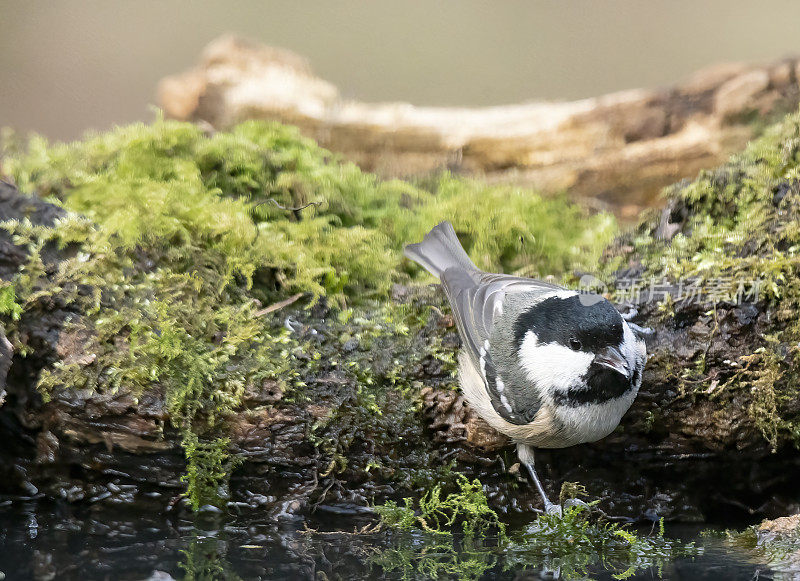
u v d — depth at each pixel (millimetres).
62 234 7141
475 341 6801
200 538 6320
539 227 9281
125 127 9211
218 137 9211
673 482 7328
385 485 7129
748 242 7422
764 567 5703
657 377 7035
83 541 6164
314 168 9367
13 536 6242
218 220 7801
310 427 6980
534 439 6770
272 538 6363
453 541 6398
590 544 6316
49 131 12570
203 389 6812
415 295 7945
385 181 10023
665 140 10016
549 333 6520
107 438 6824
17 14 12633
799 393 6902
